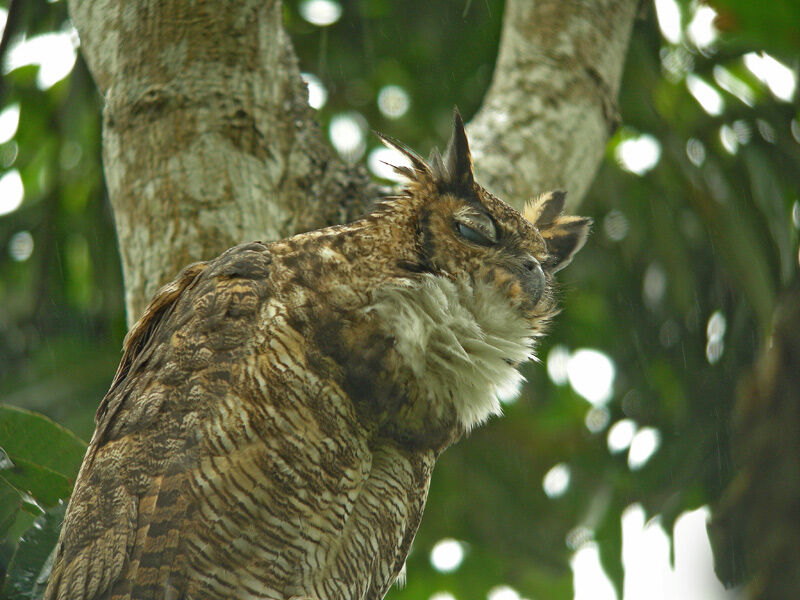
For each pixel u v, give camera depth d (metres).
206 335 6.78
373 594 7.63
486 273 7.80
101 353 14.53
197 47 8.37
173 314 7.18
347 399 6.86
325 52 14.12
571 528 15.90
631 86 13.22
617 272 15.20
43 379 14.23
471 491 15.97
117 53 8.54
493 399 7.71
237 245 7.35
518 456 16.20
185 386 6.66
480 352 7.54
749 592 13.11
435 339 7.27
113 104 8.44
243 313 6.80
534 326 8.15
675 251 14.49
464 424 7.62
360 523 7.10
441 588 16.30
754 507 13.36
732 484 13.61
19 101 14.02
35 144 14.34
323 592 6.91
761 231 13.50
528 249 8.12
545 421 16.22
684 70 13.90
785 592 12.83
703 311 14.94
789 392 13.16
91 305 14.58
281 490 6.57
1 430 7.36
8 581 6.75
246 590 6.57
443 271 7.64
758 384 13.45
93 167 14.00
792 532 13.02
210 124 8.20
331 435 6.75
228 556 6.50
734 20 9.95
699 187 13.42
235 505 6.48
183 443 6.50
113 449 6.68
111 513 6.51
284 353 6.68
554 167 9.57
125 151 8.27
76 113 13.40
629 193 14.65
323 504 6.74
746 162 13.60
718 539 13.55
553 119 9.73
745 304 14.17
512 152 9.45
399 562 7.77
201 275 7.29
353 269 7.16
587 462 15.83
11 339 14.52
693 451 14.65
